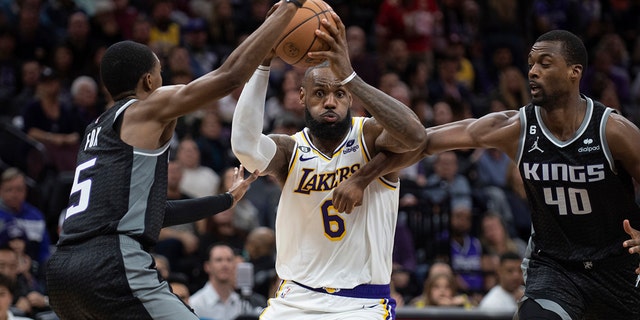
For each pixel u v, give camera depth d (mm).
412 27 17875
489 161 14734
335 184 6305
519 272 10547
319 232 6309
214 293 10172
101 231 5488
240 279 9906
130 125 5609
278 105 14750
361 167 6297
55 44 16031
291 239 6402
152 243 5656
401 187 12555
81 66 15562
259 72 6145
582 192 6039
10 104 14945
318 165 6340
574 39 6031
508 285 10547
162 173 5695
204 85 5477
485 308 10016
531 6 20203
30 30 15836
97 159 5641
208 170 13367
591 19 20891
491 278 11875
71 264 5477
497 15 19797
